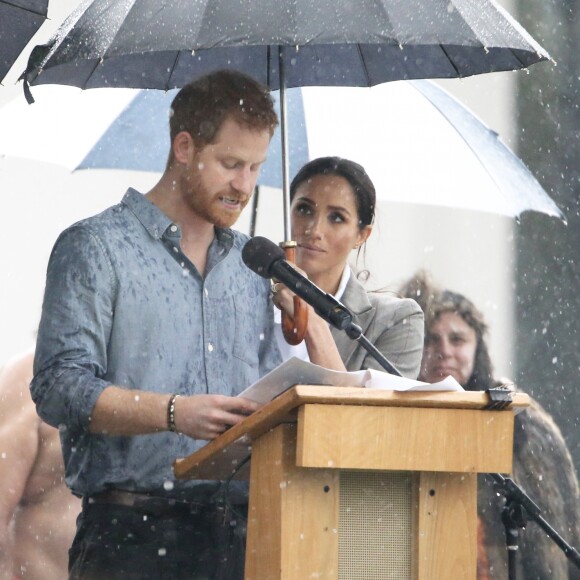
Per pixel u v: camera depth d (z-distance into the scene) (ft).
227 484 46.32
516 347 113.09
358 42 49.96
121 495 50.39
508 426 41.96
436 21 50.88
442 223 111.86
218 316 52.60
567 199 115.44
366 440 40.88
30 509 67.87
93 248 50.47
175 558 50.39
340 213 63.67
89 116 68.03
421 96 70.13
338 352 57.11
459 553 42.63
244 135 51.47
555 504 75.82
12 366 68.64
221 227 52.39
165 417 46.98
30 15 57.47
